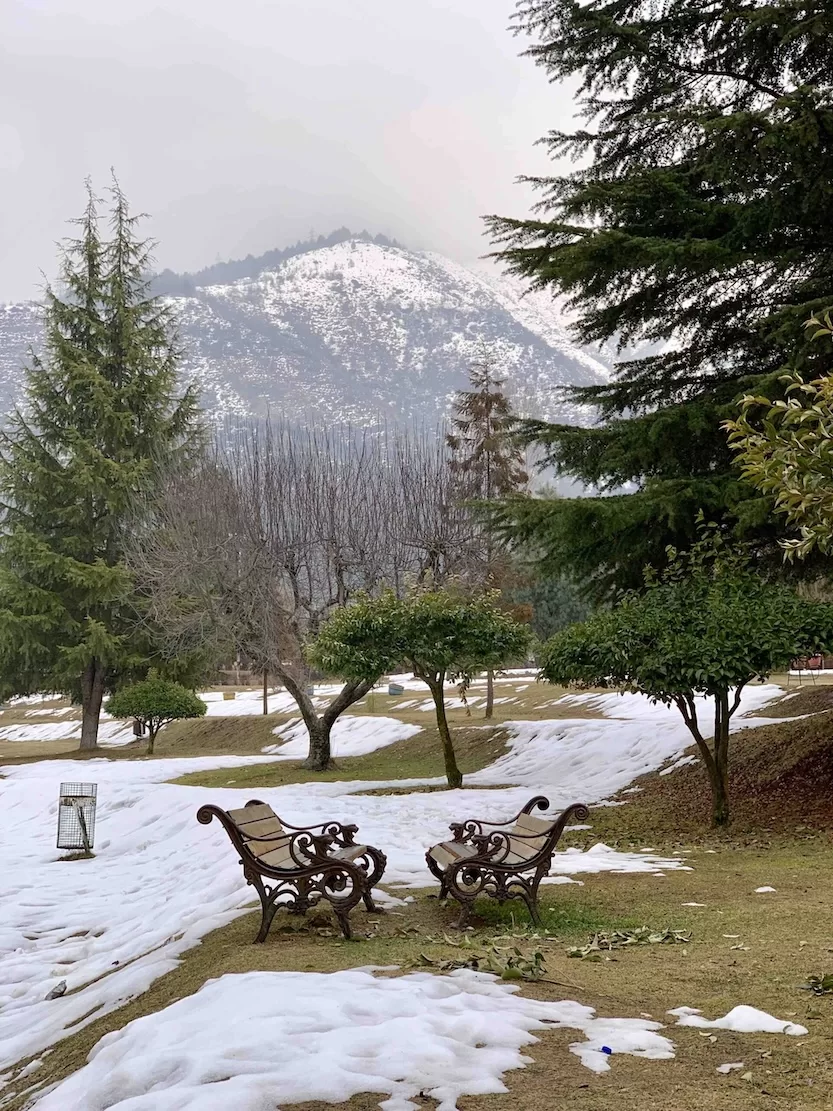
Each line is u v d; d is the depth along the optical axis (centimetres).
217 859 1045
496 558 2556
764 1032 408
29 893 1110
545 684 3584
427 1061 368
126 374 3566
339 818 1221
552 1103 336
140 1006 546
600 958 557
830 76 1424
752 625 1078
